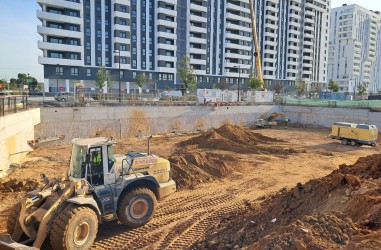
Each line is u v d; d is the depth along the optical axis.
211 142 24.78
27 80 60.78
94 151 8.83
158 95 47.31
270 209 9.38
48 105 27.77
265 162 20.06
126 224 9.28
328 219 6.63
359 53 133.62
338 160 21.36
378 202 7.02
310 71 103.88
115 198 9.00
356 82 132.88
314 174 17.38
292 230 6.43
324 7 107.38
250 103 43.81
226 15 80.75
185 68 60.72
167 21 67.75
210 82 79.19
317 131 37.81
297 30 98.88
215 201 12.48
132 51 64.88
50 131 26.23
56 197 8.17
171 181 10.56
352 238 5.79
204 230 9.59
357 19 133.75
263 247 6.21
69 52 57.47
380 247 5.03
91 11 59.44
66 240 7.48
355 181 8.73
